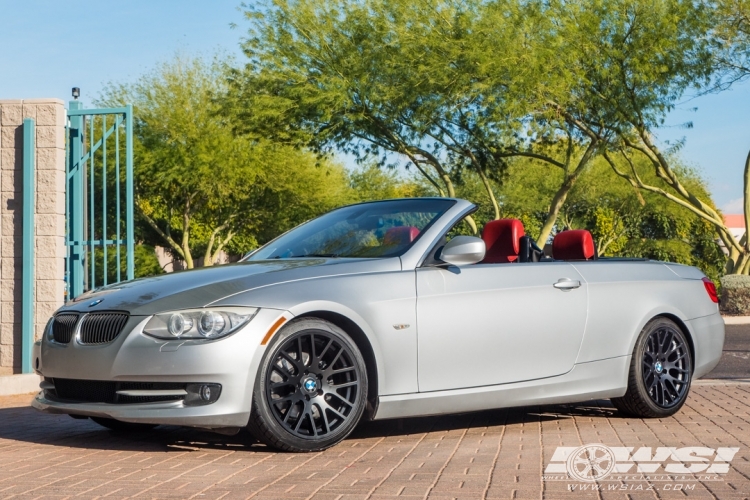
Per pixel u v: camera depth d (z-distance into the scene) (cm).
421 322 530
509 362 565
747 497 382
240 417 475
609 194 4075
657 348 647
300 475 430
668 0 2162
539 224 4247
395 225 580
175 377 472
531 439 545
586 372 603
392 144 2505
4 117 994
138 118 3338
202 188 3400
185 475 432
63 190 995
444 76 2161
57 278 979
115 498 381
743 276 2323
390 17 2323
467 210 589
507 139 2352
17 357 986
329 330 501
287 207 3691
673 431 575
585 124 2341
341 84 2322
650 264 670
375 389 517
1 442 556
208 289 496
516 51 2134
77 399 512
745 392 794
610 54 2167
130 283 547
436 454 490
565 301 594
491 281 566
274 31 2427
